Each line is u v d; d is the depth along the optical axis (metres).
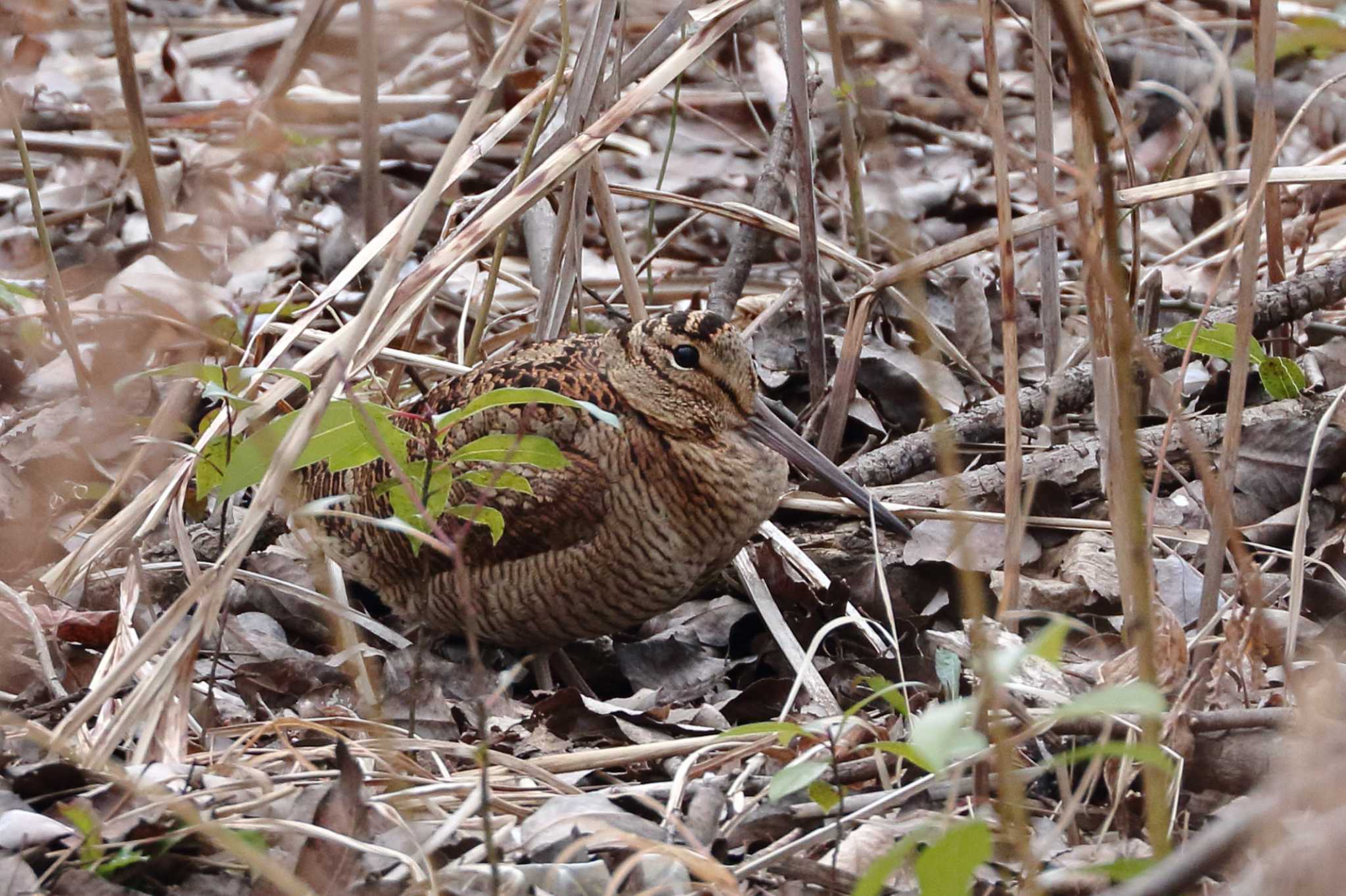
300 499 8.69
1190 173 12.14
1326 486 8.66
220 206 10.97
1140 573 4.78
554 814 5.70
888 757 6.36
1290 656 6.32
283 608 8.30
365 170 9.39
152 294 10.12
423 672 7.75
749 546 8.89
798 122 9.19
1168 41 14.89
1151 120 13.71
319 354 7.24
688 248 12.89
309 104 12.75
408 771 6.24
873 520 8.10
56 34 13.92
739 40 15.69
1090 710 4.09
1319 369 9.52
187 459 8.05
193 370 6.67
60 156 12.91
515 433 8.02
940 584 8.45
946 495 8.96
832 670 7.75
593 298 11.12
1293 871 3.75
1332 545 8.09
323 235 12.02
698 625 8.55
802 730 5.52
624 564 8.04
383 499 8.09
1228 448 6.60
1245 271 6.43
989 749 5.36
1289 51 7.61
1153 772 4.84
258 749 6.60
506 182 9.05
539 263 10.83
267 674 7.42
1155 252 12.42
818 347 9.59
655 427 8.13
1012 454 6.75
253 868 5.21
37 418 9.45
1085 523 8.48
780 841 5.77
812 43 13.99
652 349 8.16
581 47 8.88
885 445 9.71
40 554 8.33
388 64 13.26
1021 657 4.63
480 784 5.88
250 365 9.48
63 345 9.89
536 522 7.94
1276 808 3.87
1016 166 13.54
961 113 14.43
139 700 6.04
